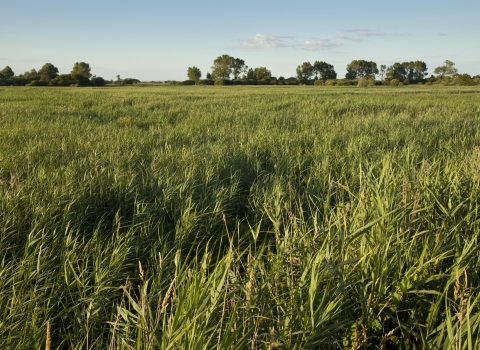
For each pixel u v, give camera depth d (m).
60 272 3.49
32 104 21.83
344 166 7.09
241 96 32.94
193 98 29.58
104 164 6.97
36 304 2.97
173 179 6.09
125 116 16.30
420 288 2.95
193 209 5.20
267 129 11.86
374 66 146.00
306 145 9.42
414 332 2.55
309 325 2.45
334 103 23.19
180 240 4.27
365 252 3.11
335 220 3.47
